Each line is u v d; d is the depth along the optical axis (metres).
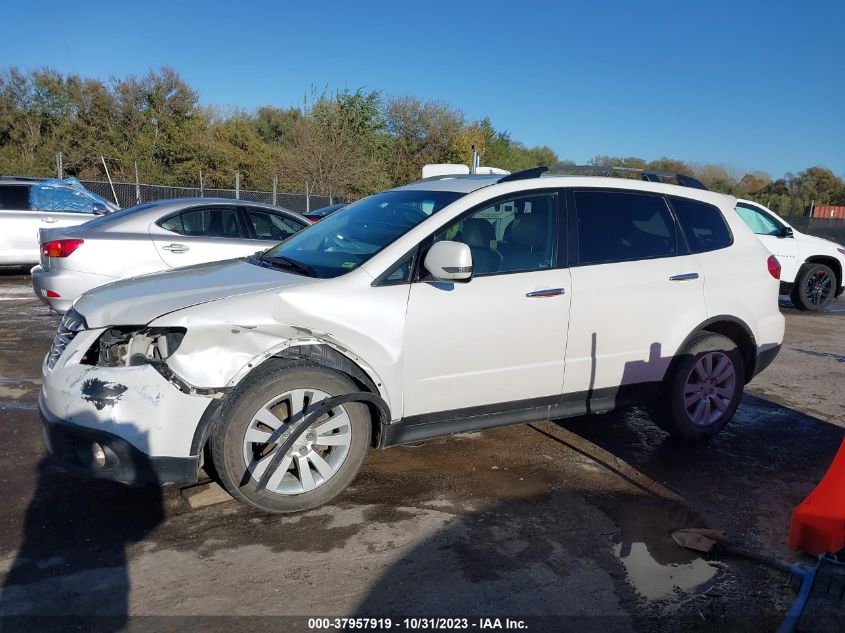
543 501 3.88
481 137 38.25
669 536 3.54
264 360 3.39
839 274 11.62
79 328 3.45
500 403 4.09
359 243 4.00
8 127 33.75
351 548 3.29
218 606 2.83
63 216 11.34
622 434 5.07
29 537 3.31
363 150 33.97
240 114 48.38
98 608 2.79
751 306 4.93
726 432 5.21
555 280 4.14
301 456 3.54
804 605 2.67
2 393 5.45
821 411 5.81
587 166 4.71
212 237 7.55
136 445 3.20
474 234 4.01
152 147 34.19
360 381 3.64
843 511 3.16
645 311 4.45
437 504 3.79
